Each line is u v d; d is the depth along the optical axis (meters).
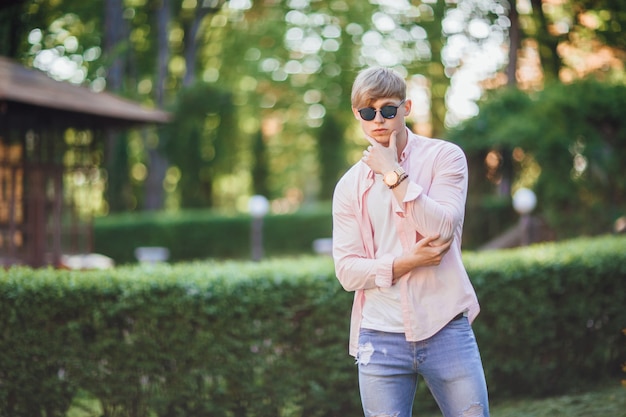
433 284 2.75
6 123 10.45
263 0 24.98
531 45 13.05
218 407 4.91
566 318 5.63
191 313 4.80
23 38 13.44
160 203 26.36
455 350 2.72
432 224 2.63
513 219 18.02
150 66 26.45
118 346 4.80
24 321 4.72
